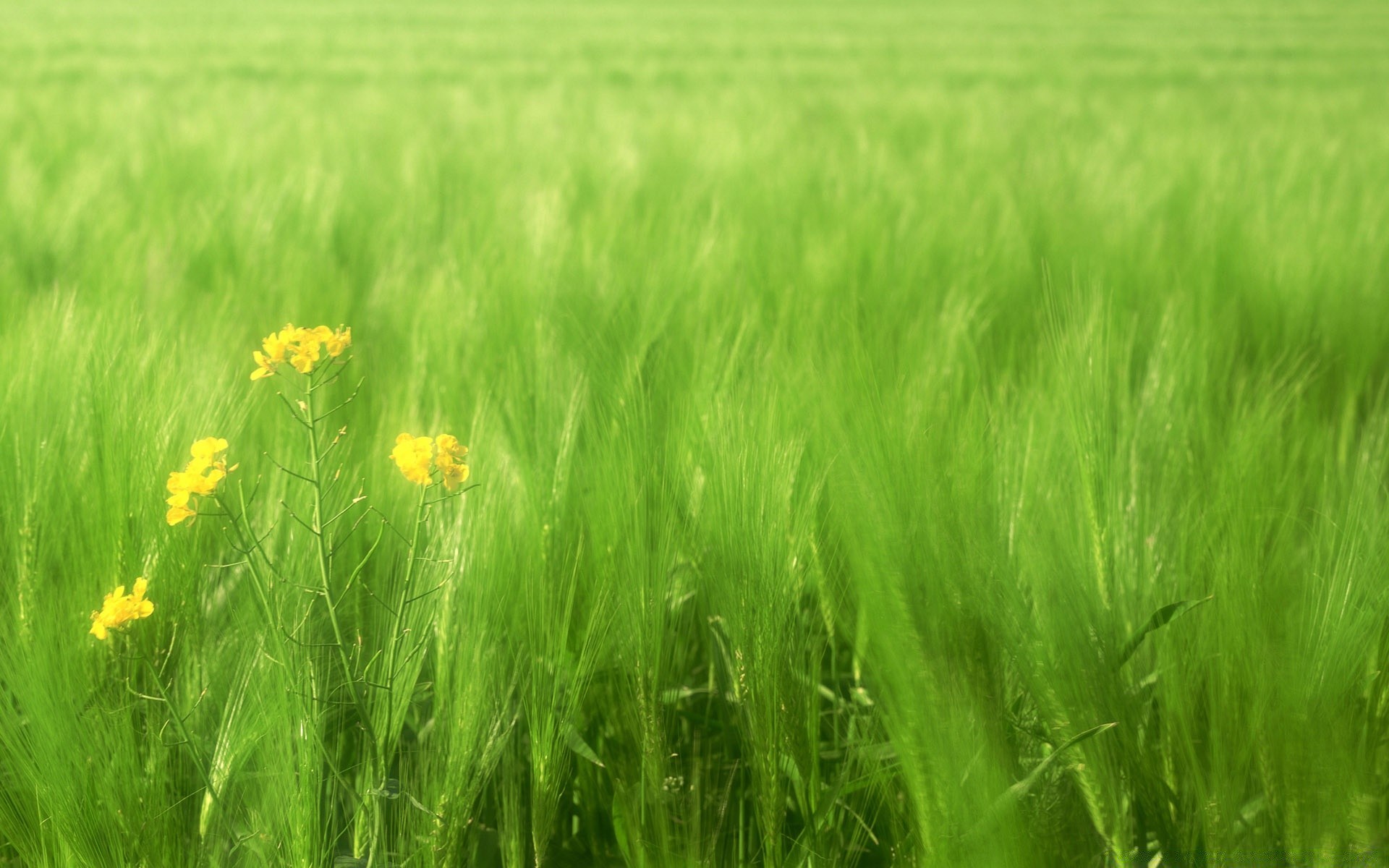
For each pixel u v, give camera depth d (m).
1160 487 1.98
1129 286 3.06
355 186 4.61
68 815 1.75
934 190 4.71
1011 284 3.16
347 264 3.78
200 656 1.85
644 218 4.10
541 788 1.81
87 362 1.96
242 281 3.16
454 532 1.85
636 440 1.89
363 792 1.80
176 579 1.84
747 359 2.10
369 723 1.78
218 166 5.43
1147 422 2.05
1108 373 1.98
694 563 1.90
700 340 2.19
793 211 4.25
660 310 2.30
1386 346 2.84
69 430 1.93
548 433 2.01
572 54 21.34
